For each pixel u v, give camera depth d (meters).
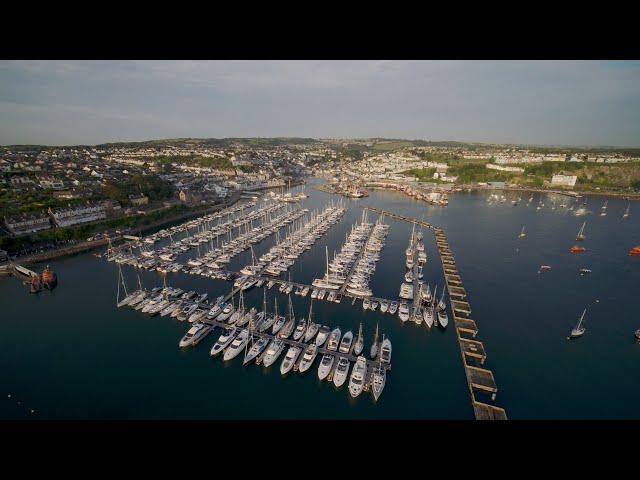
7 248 125.88
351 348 74.19
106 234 153.12
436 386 64.69
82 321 86.62
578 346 77.19
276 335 78.81
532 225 178.88
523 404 60.31
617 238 155.50
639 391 64.31
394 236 160.50
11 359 72.38
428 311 86.62
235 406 59.88
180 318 86.25
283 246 139.62
